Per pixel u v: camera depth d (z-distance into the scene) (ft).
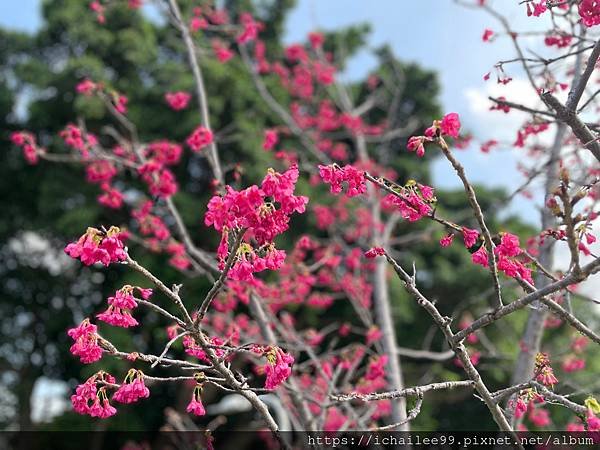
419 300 9.48
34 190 40.16
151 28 41.09
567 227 7.94
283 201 7.39
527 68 13.32
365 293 26.20
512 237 9.66
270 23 44.98
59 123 39.11
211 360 8.86
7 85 41.45
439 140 8.36
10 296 42.93
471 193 8.45
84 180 36.78
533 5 11.69
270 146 21.24
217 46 26.55
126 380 8.86
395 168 44.88
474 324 9.21
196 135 17.81
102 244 7.82
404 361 39.55
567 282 8.38
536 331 17.78
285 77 36.76
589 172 14.11
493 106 14.23
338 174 9.34
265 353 8.95
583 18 10.79
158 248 20.94
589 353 33.91
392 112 38.88
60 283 42.39
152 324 36.50
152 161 18.65
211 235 36.35
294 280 22.03
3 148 40.75
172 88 36.29
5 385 43.78
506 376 35.37
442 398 35.14
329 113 35.53
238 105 38.60
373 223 27.86
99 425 37.45
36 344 43.55
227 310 19.51
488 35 14.89
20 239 42.68
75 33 37.81
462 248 40.27
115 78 40.01
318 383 20.16
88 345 8.59
